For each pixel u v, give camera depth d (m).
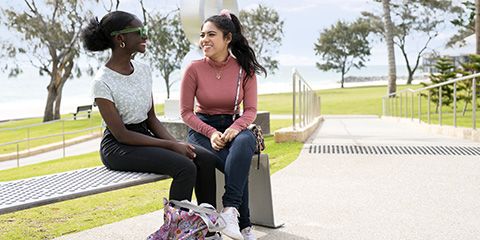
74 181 2.60
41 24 30.19
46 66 32.28
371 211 3.89
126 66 3.00
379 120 20.31
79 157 10.09
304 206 4.09
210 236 2.95
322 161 6.27
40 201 2.17
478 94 18.08
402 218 3.68
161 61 42.75
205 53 3.25
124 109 2.95
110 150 2.92
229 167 2.92
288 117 21.66
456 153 6.70
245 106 3.33
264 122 11.23
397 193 4.46
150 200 4.74
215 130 3.18
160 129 3.13
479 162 5.92
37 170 8.48
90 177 2.72
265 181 3.46
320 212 3.90
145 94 3.04
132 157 2.83
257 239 3.26
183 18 7.64
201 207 2.71
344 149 7.34
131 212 4.23
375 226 3.50
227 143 3.14
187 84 3.30
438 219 3.63
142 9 34.12
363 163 6.05
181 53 42.50
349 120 20.44
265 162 3.43
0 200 2.19
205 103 3.31
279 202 4.25
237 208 2.93
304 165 6.00
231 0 8.46
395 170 5.54
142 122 3.08
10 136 22.84
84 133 20.08
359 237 3.28
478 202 4.08
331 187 4.78
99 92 2.84
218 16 3.28
